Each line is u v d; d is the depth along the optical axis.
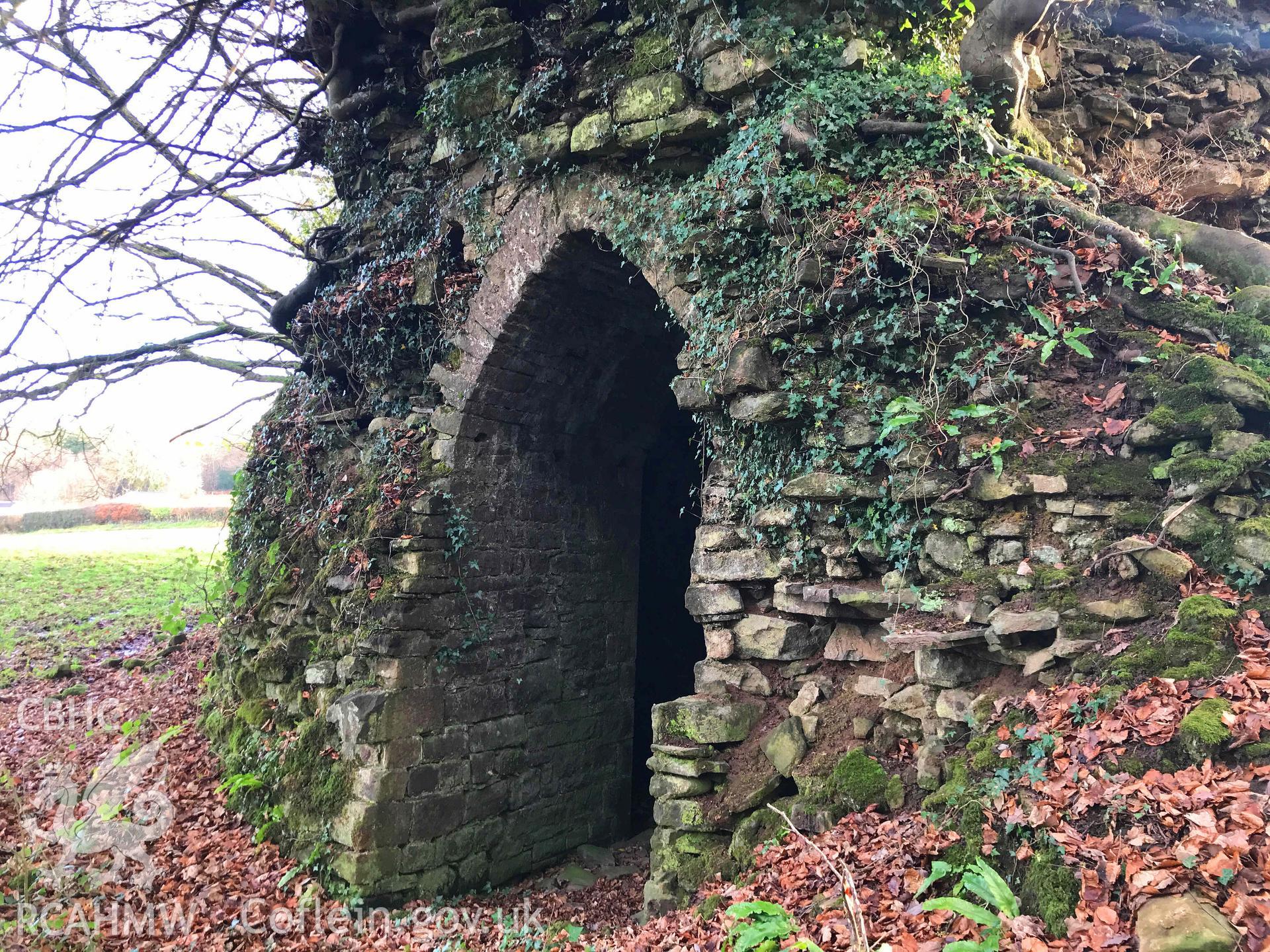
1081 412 4.01
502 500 6.64
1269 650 3.00
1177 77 6.35
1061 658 3.48
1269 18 6.70
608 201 5.52
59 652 11.20
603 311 6.43
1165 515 3.52
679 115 5.02
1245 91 6.45
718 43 4.86
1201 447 3.63
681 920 3.96
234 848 5.98
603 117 5.36
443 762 6.00
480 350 6.27
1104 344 4.15
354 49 7.39
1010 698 3.54
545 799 6.78
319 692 6.22
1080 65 6.11
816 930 3.19
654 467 8.90
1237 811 2.54
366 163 7.57
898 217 4.25
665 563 9.12
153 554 17.92
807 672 4.51
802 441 4.52
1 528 22.33
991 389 4.06
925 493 4.05
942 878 3.11
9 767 7.56
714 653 4.79
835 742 4.18
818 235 4.42
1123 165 5.91
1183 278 4.33
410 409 6.92
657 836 4.60
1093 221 4.25
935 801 3.45
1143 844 2.63
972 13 5.27
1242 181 6.02
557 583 7.04
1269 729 2.73
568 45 5.73
